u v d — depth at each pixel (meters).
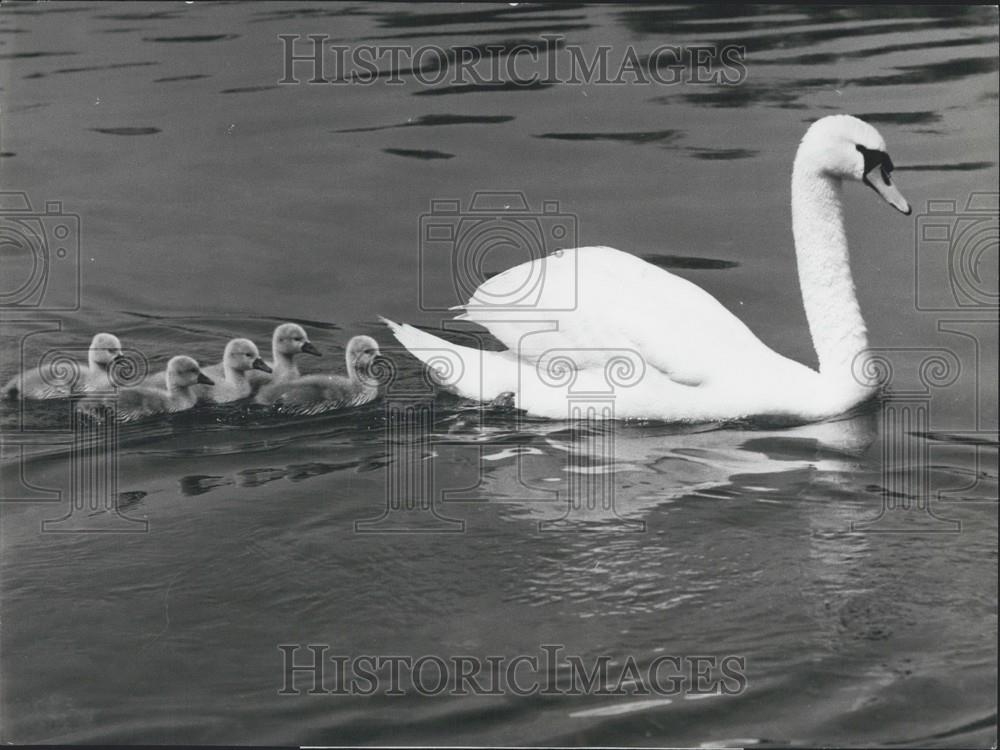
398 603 7.99
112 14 21.34
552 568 8.34
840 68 17.86
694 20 20.06
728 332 10.94
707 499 9.24
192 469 9.96
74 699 7.14
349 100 17.58
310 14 20.94
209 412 11.09
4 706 7.06
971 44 18.44
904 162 14.75
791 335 12.16
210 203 15.05
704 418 10.68
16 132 16.73
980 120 15.69
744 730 6.80
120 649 7.59
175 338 12.66
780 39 19.19
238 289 13.52
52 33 20.42
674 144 15.90
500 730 6.80
